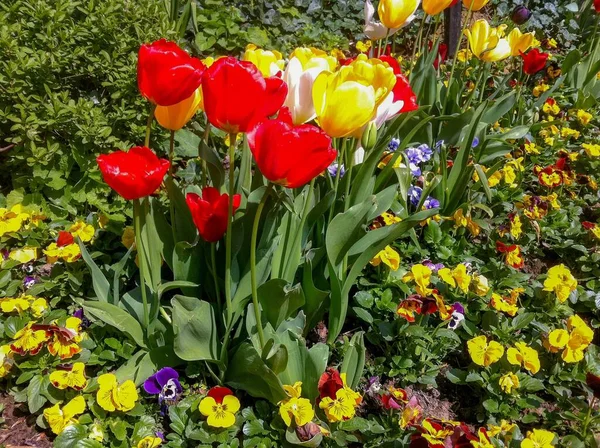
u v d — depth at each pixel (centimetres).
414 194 290
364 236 216
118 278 225
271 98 153
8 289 239
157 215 207
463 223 283
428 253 283
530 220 303
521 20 401
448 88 334
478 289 247
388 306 240
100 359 217
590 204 349
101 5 283
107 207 286
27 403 209
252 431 194
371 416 210
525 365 217
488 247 299
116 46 284
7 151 295
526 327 255
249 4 493
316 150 138
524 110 407
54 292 247
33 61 261
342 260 211
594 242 308
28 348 201
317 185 230
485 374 222
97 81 291
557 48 577
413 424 193
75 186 287
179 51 159
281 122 137
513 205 325
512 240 303
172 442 191
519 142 387
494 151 337
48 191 286
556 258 312
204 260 214
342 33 552
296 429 188
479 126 334
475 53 309
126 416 199
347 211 195
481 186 311
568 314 262
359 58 180
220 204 175
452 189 293
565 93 457
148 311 210
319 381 199
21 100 267
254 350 180
